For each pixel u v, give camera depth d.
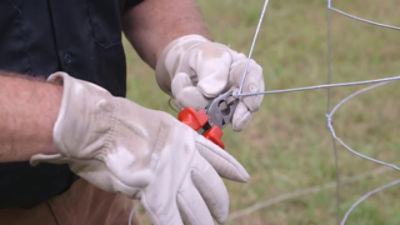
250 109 1.18
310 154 3.14
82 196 1.38
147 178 0.96
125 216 1.54
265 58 4.38
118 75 1.30
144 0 1.45
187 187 0.98
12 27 1.08
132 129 0.97
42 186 1.19
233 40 4.73
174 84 1.20
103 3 1.21
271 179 2.93
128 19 1.46
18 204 1.22
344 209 2.65
